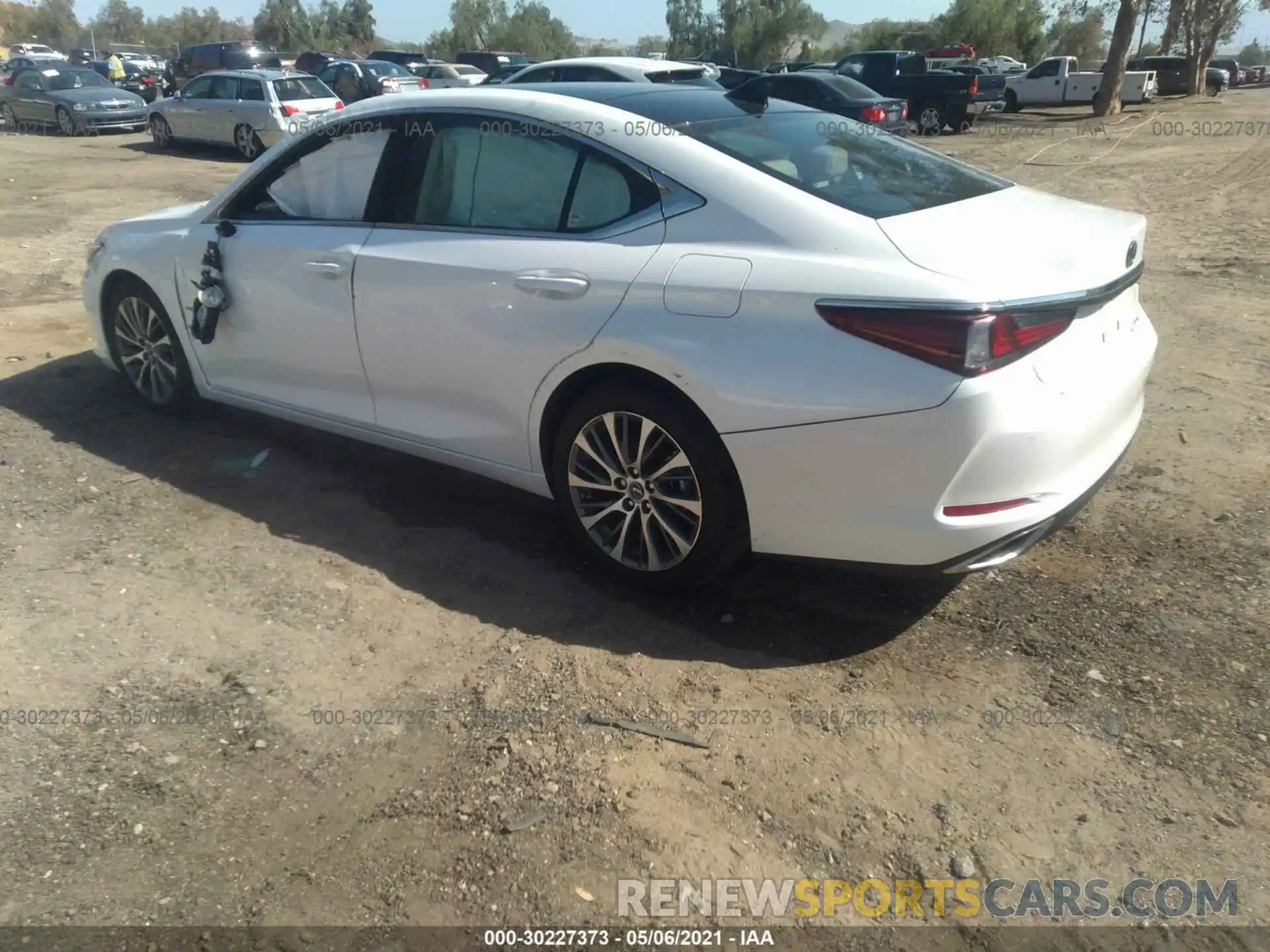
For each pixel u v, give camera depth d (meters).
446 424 3.78
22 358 5.86
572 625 3.31
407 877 2.31
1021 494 2.83
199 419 5.00
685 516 3.25
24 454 4.51
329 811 2.51
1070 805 2.52
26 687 2.95
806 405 2.84
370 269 3.79
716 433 3.04
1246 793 2.54
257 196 4.35
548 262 3.34
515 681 2.99
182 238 4.55
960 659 3.11
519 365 3.43
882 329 2.74
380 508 4.10
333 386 4.13
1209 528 3.80
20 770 2.63
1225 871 2.32
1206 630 3.19
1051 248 2.94
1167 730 2.77
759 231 3.04
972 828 2.45
